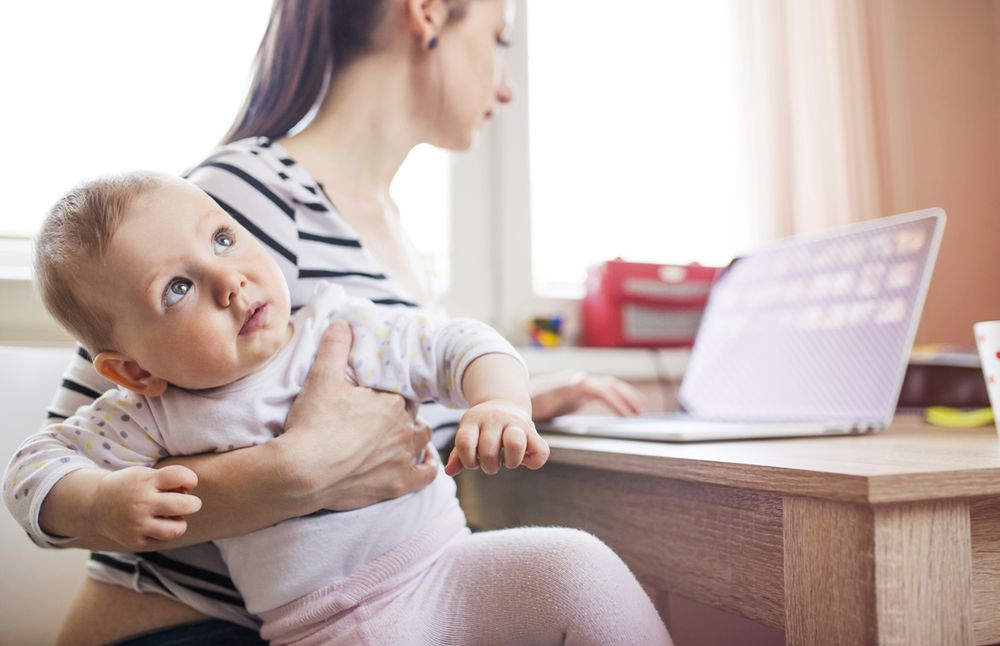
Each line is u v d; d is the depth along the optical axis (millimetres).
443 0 922
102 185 641
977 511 518
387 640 650
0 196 1148
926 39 1796
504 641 664
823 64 1634
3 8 1157
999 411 748
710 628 1324
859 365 936
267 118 937
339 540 672
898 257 958
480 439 575
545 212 1590
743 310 1182
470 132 1001
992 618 512
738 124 1627
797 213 1595
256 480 622
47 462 616
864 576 484
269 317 649
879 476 475
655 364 1510
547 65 1592
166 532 544
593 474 833
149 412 661
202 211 639
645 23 1665
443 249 1490
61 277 625
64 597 899
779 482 547
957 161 1810
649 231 1666
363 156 946
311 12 922
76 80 1188
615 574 667
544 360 1402
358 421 668
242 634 743
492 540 710
